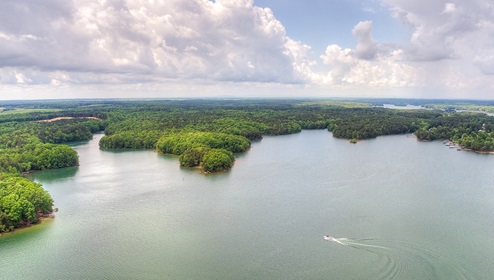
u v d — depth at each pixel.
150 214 167.50
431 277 117.19
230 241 141.62
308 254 131.62
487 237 143.12
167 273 121.00
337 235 145.12
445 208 172.00
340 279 116.81
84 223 158.00
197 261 127.81
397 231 148.38
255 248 136.12
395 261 126.50
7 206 151.50
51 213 168.62
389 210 169.62
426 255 130.12
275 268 123.19
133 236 146.25
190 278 118.31
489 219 159.75
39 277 119.19
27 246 138.12
